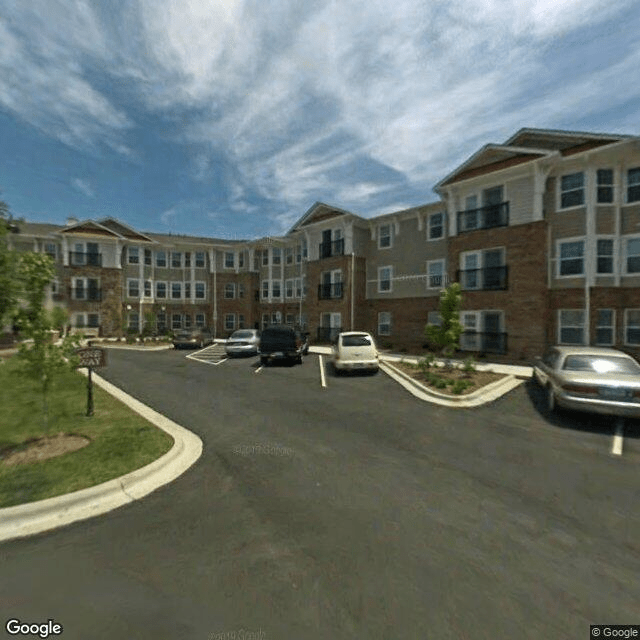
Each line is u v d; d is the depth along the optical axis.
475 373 12.92
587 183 15.70
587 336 15.57
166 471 5.25
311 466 5.50
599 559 3.33
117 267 34.47
